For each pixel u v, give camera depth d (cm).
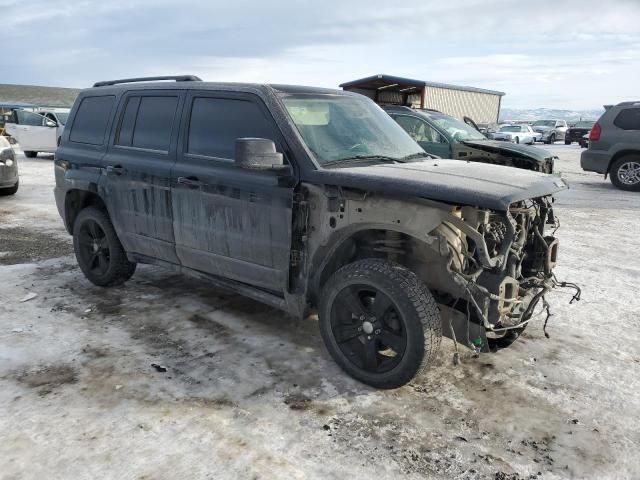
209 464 263
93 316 448
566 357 393
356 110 430
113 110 495
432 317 317
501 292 316
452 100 2830
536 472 266
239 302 489
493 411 319
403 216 314
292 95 394
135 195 459
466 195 292
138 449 273
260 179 365
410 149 427
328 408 317
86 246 526
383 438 289
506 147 964
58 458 265
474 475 262
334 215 339
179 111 432
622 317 475
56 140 1800
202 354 383
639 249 718
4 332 410
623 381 359
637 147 1237
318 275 362
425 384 349
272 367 366
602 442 291
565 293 536
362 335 341
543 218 384
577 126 3444
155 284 536
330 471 261
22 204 987
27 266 589
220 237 398
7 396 321
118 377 346
